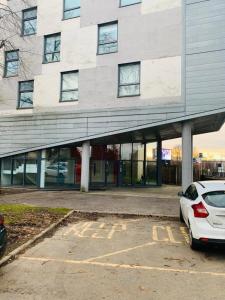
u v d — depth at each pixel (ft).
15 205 45.37
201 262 22.45
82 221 36.65
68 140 71.20
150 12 65.41
